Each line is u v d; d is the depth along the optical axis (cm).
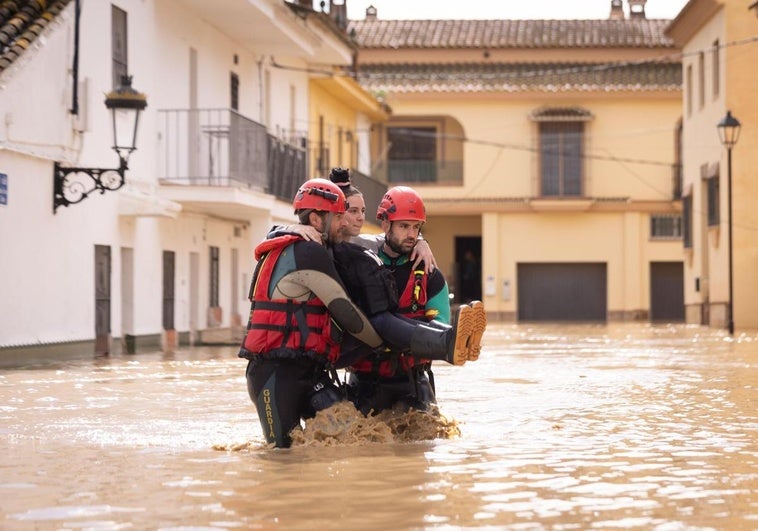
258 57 3553
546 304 6041
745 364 1909
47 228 2058
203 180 2869
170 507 626
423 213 940
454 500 643
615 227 5981
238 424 1023
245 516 601
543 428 982
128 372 1708
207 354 2259
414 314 932
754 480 709
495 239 6022
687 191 4647
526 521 587
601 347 2628
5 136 1884
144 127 2581
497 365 1900
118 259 2408
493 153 6016
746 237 4003
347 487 684
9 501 647
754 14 4028
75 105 2123
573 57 6100
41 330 2031
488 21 6334
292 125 4038
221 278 3219
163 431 972
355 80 4891
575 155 5972
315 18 3688
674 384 1465
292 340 870
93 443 894
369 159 5506
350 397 929
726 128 3538
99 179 2086
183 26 2861
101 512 614
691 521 586
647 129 5950
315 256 869
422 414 918
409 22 6359
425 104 6016
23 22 2020
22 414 1112
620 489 677
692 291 4653
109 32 2366
